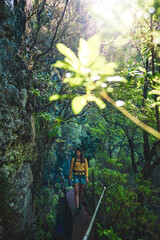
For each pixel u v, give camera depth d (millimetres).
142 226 3848
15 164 2818
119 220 4059
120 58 4965
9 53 2875
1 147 2490
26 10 3570
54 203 5906
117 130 7004
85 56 409
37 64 5066
